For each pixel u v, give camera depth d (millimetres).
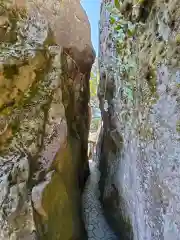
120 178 2822
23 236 1840
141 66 1920
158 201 1642
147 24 1833
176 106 1423
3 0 2730
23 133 2305
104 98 3623
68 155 2619
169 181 1480
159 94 1620
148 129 1792
